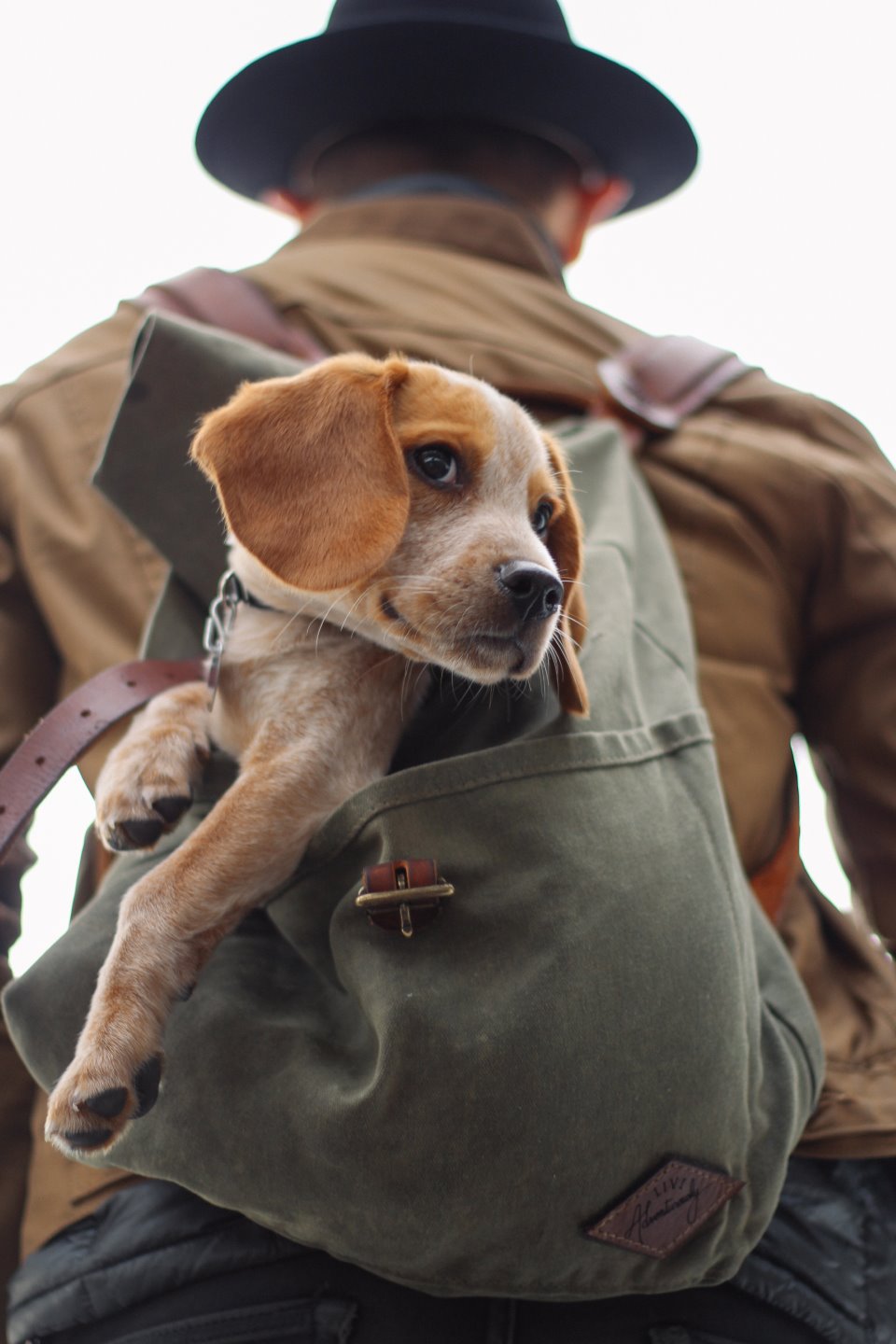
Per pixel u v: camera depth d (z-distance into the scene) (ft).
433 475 3.07
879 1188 3.08
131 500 3.16
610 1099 2.58
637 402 3.58
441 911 2.64
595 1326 2.77
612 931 2.63
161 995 2.68
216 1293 2.80
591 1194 2.60
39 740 2.92
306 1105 2.60
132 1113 2.62
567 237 4.20
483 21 4.13
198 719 3.00
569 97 4.06
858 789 3.52
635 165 4.40
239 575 3.08
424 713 3.03
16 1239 3.30
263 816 2.79
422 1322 2.75
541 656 2.89
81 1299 2.85
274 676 2.95
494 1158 2.55
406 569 2.99
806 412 3.64
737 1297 2.85
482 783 2.69
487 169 4.03
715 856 2.81
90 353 3.56
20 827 2.87
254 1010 2.71
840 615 3.51
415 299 3.64
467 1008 2.57
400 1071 2.55
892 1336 2.91
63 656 3.40
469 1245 2.60
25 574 3.43
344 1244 2.64
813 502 3.48
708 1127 2.66
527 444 3.14
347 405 2.97
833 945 3.50
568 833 2.68
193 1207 2.86
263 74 4.05
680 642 3.11
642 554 3.24
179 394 3.15
